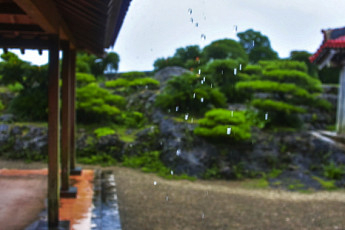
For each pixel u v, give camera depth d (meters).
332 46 6.75
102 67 13.94
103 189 4.94
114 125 9.52
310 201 5.41
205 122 7.84
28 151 7.84
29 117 9.00
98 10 2.42
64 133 4.08
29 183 4.70
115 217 3.56
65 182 4.12
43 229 2.90
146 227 3.85
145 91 11.30
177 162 7.31
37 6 2.21
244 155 7.52
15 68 9.16
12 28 3.19
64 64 3.94
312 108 11.33
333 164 7.18
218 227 4.00
